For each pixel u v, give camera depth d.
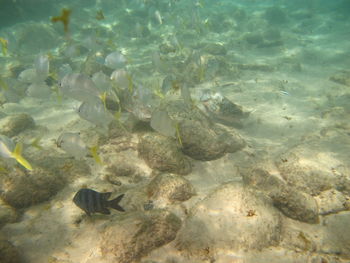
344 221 0.86
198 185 1.04
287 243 0.76
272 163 1.08
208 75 2.21
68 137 0.86
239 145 1.26
